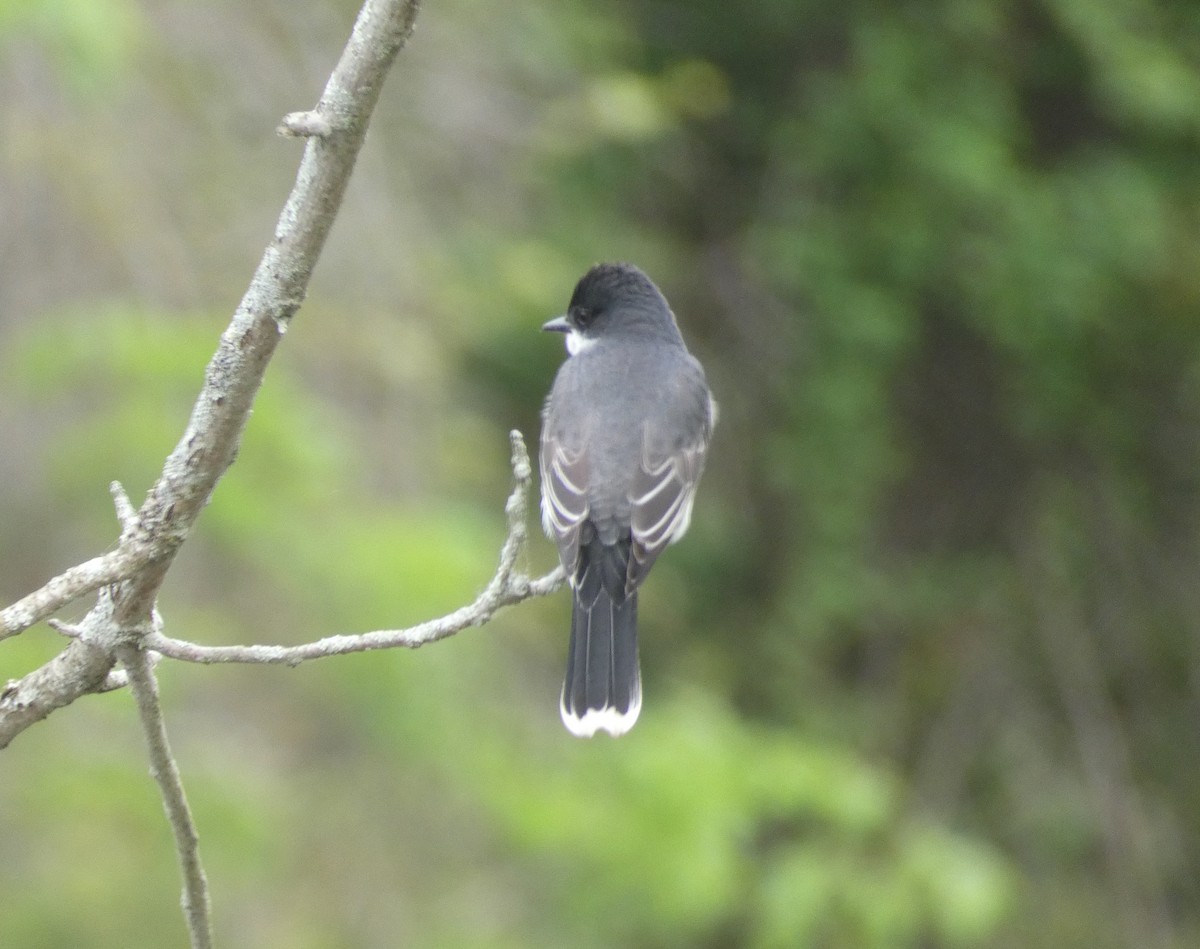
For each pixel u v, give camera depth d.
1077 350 19.36
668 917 11.94
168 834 10.87
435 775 11.60
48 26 9.81
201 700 11.38
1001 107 18.27
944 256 18.41
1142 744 19.89
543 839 11.09
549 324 9.08
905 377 20.52
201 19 12.43
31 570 11.27
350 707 11.19
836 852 13.47
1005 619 20.03
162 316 11.20
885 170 18.36
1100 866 19.05
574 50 15.82
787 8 18.67
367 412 12.14
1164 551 20.36
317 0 12.85
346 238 12.08
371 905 11.38
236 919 11.06
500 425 17.72
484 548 11.84
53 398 11.04
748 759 12.73
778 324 19.20
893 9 18.45
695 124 19.30
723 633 18.89
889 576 19.97
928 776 19.19
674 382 8.54
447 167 14.63
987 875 13.46
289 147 12.37
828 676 19.64
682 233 19.66
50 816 10.77
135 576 4.45
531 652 13.19
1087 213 18.44
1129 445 20.17
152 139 11.91
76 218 11.45
